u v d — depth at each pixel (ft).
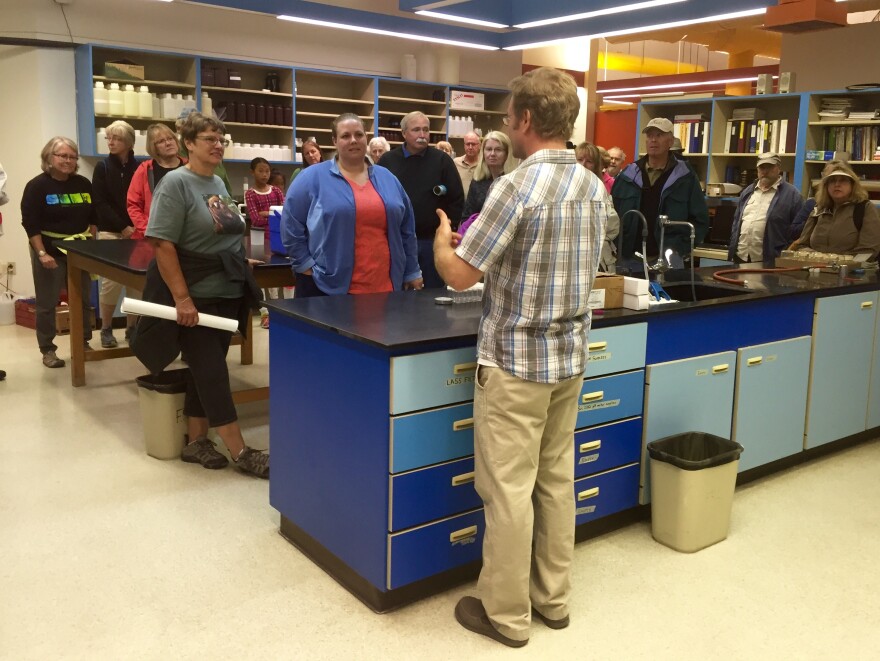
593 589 8.57
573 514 7.79
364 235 11.64
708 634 7.72
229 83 24.53
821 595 8.51
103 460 12.01
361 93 28.04
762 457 11.57
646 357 9.73
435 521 8.04
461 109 29.99
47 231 17.04
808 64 24.41
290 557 9.11
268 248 15.12
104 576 8.54
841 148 22.82
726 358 10.64
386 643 7.47
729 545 9.68
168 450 12.07
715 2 20.24
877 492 11.46
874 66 22.86
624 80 38.01
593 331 9.05
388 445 7.55
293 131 25.93
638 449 9.90
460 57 30.66
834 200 15.19
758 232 19.24
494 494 7.21
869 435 13.99
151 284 11.02
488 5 22.44
